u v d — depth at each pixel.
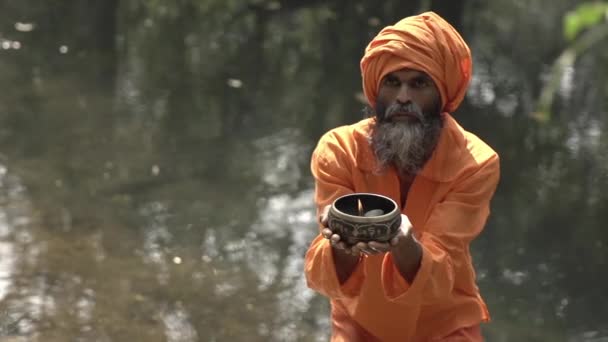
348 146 3.92
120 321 7.09
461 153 3.83
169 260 8.11
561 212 9.52
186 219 8.87
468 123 11.67
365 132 3.89
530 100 12.62
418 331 3.97
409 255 3.51
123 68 13.45
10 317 6.95
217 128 11.34
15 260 7.81
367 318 3.83
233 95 12.58
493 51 14.89
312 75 13.56
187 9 16.80
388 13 16.73
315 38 15.34
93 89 12.42
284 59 14.27
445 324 3.96
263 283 7.87
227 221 8.93
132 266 7.96
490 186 3.85
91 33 14.95
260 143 10.91
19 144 10.37
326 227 3.49
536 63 14.34
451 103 3.84
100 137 10.77
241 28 15.80
